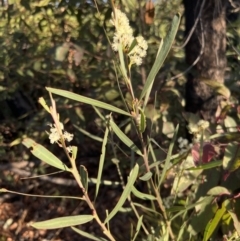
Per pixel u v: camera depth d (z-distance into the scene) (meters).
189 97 0.49
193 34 0.48
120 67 0.27
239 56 0.46
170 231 0.33
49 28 0.56
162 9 0.63
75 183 0.62
